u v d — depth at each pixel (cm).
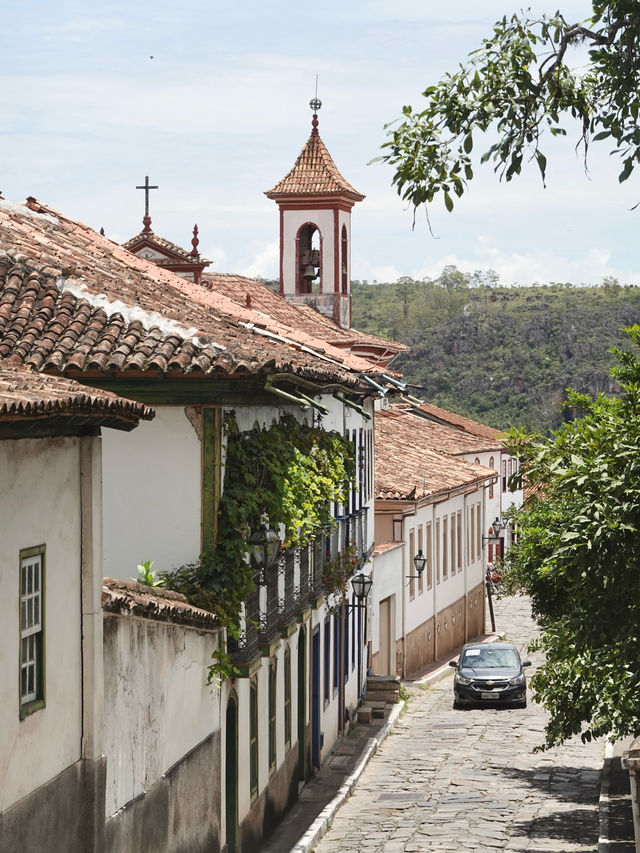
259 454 1892
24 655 1135
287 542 1991
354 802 2475
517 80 1243
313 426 2444
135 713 1405
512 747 3103
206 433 1756
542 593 2159
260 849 2036
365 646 3616
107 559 1775
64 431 1215
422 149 1259
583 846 2062
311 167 4641
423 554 4628
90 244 2358
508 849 2052
